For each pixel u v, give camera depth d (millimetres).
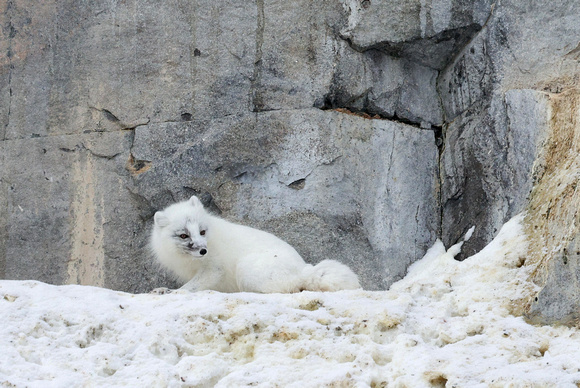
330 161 11586
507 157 10977
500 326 7426
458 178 11766
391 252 11516
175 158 11742
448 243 11719
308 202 11492
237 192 11602
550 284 7453
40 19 12352
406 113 12219
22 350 7043
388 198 11711
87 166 12031
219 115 11836
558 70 11109
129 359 7082
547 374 6316
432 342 7453
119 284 11672
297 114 11695
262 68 11875
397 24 11750
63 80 12266
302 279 9766
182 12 12133
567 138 9547
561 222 8281
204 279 10336
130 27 12195
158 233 10594
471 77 11766
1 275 11992
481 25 11625
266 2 12039
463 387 6312
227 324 7578
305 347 7160
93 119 12102
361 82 11898
